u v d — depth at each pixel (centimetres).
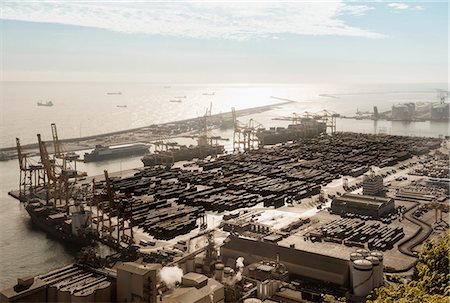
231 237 15300
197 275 12025
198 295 11206
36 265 16950
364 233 17938
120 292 11212
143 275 10712
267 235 17888
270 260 13875
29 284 11506
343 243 16962
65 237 19562
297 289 12350
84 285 11638
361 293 12144
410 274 14025
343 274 12588
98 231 19175
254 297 12125
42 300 11512
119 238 18662
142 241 18050
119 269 11138
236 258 14625
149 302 10775
